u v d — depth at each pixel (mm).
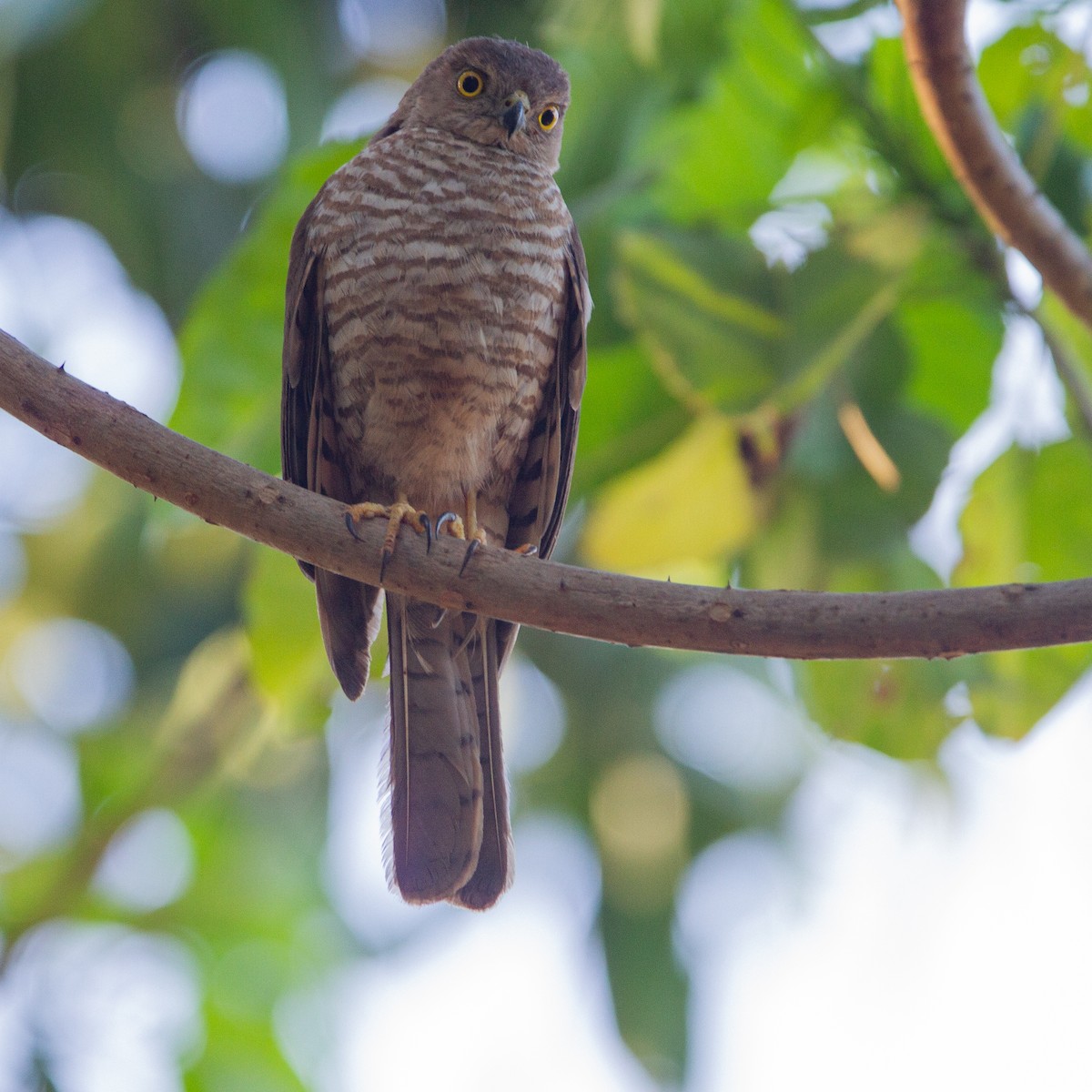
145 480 6246
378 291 8430
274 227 8875
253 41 11773
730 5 8398
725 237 7559
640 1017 12805
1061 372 7734
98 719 14227
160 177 12195
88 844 11086
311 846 13406
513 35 12023
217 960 12742
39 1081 11672
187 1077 12094
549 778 13359
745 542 8602
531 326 8562
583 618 6125
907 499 8203
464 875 7934
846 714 8484
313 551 6406
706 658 13320
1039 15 8195
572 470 8742
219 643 10570
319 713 10094
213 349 8836
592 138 9734
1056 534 8203
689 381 7230
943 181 8156
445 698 8242
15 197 12266
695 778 13352
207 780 10867
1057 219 6992
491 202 8523
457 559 6371
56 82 11719
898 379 8055
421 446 8734
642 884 12977
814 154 9211
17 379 6129
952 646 5672
